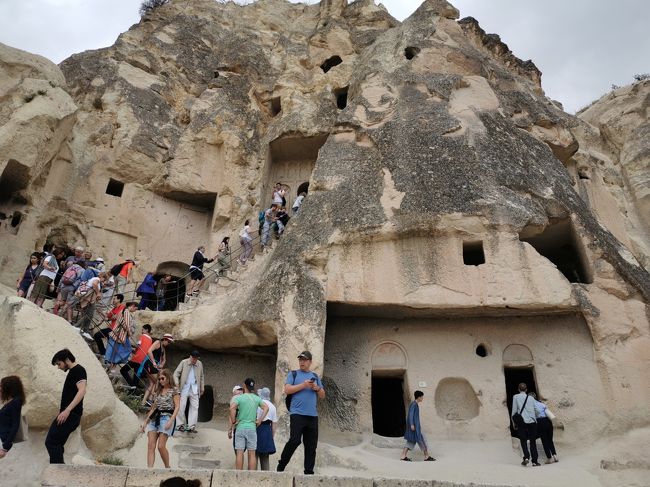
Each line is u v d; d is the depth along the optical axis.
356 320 11.77
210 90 18.97
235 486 5.69
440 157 12.46
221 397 12.15
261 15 23.19
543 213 11.62
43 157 13.91
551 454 9.46
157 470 5.68
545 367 10.79
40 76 14.69
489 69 15.93
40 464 6.34
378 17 21.42
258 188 16.84
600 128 20.16
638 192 17.75
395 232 11.27
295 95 18.27
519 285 10.66
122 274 13.45
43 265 11.18
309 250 11.40
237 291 12.20
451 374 10.99
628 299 10.82
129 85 18.16
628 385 10.07
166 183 16.84
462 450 10.05
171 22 21.23
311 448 6.78
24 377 6.77
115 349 10.18
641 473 8.75
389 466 9.08
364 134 13.66
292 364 10.08
